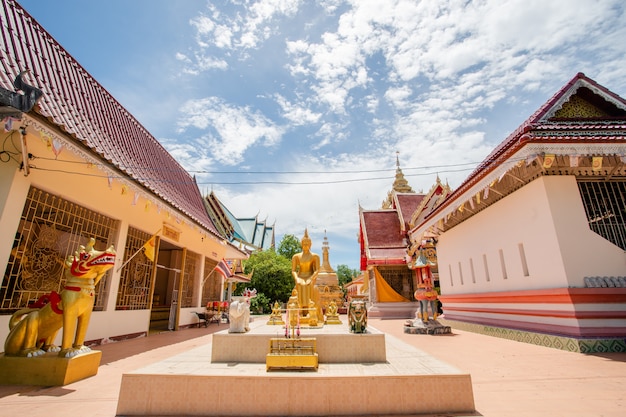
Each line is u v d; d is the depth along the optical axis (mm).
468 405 3908
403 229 25016
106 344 9625
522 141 7652
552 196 8430
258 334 5234
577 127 8094
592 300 7555
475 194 10125
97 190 9195
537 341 8648
